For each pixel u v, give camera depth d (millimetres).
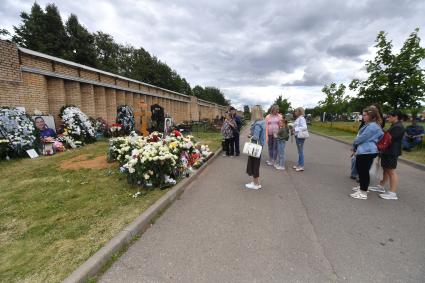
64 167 6938
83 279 2518
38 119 9492
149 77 52812
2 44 8789
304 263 2879
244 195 5230
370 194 5391
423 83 10070
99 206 4277
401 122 4973
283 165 7770
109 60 48031
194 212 4320
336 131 25375
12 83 9148
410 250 3176
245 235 3516
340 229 3727
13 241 3199
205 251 3105
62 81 11703
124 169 5621
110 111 15719
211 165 8297
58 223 3660
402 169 7883
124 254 3039
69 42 36219
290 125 10398
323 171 7500
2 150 7594
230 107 10031
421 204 4789
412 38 10602
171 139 6703
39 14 34312
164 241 3346
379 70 11383
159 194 4875
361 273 2715
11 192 5016
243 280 2582
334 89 30406
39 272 2574
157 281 2559
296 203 4781
